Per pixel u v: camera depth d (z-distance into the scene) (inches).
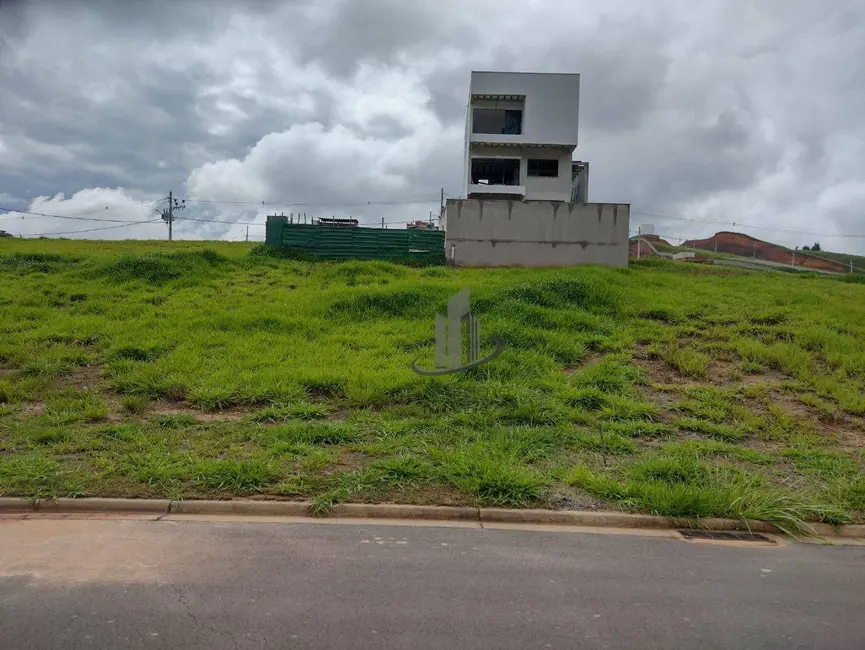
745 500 257.6
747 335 580.4
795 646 149.9
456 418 357.7
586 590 179.0
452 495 258.2
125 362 450.9
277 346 500.4
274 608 160.1
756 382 473.1
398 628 151.8
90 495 244.7
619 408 391.2
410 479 270.2
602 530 239.8
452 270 880.9
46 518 228.8
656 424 371.6
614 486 268.1
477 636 149.3
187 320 569.3
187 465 276.4
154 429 332.2
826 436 377.4
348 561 194.4
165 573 180.4
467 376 424.5
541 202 983.0
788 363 495.8
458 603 166.9
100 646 139.5
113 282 730.8
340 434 326.6
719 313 649.0
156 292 689.0
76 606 158.1
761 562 210.4
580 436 341.1
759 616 165.8
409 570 188.7
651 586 183.9
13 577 175.0
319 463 283.1
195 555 195.2
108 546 200.7
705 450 331.0
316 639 145.3
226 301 655.8
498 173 1633.9
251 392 390.3
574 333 553.9
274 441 313.9
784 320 623.2
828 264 2150.6
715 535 240.1
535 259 983.6
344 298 637.3
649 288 754.2
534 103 1545.3
